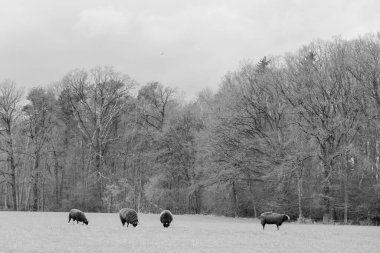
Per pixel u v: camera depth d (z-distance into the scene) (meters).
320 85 66.44
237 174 72.44
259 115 73.75
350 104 65.88
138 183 94.12
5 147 89.19
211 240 31.97
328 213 65.88
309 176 69.50
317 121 66.44
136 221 42.50
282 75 71.19
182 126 89.38
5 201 97.00
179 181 89.62
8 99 90.06
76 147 100.69
